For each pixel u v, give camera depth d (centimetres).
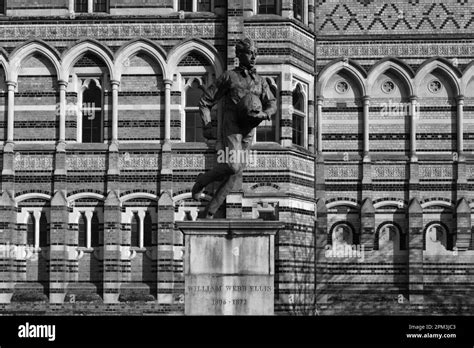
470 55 3975
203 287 2125
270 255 2123
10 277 3747
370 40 3988
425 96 3984
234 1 3778
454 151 3956
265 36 3781
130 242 3775
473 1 3994
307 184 3841
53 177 3791
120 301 3709
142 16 3831
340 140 3969
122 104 3822
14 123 3831
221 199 2227
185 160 3781
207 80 3831
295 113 3847
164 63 3812
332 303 3841
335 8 4003
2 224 3762
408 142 3962
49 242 3756
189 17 3828
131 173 3778
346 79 3984
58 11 3856
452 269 3897
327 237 3912
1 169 3800
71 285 3753
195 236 2133
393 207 3928
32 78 3847
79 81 3859
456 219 3897
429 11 4000
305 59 3891
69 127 3831
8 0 3859
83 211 3788
